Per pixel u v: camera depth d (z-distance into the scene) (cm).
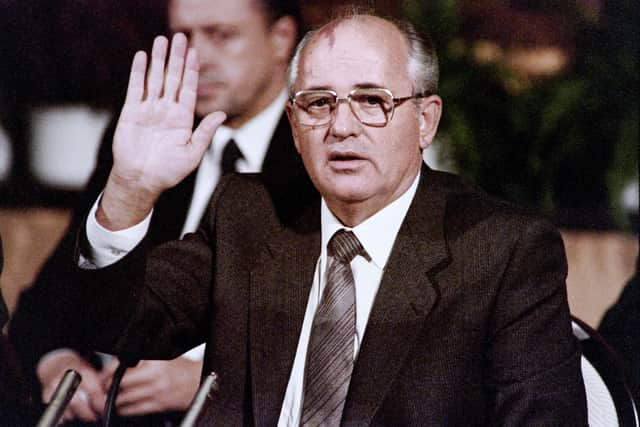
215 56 919
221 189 694
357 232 625
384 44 596
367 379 581
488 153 948
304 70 596
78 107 927
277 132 922
